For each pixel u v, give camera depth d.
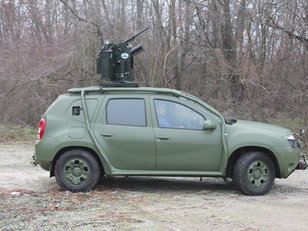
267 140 7.33
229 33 17.83
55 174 7.39
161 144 7.29
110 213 6.11
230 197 7.27
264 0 16.58
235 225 5.64
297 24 15.21
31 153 12.85
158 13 18.30
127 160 7.35
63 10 18.36
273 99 15.95
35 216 5.91
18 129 17.20
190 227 5.54
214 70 17.52
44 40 18.53
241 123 7.71
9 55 17.41
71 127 7.41
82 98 7.48
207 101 17.09
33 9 18.95
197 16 18.19
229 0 17.70
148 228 5.45
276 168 7.50
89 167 7.33
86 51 17.56
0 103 17.45
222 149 7.33
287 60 16.34
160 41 18.38
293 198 7.26
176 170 7.37
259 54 16.95
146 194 7.42
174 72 18.41
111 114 7.45
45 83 16.98
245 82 16.22
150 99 7.48
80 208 6.36
